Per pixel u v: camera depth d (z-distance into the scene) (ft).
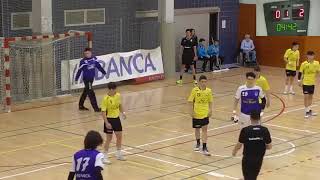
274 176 41.65
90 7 79.66
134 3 85.20
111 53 80.94
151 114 62.80
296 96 74.08
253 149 35.12
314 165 44.65
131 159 45.85
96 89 77.51
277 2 97.96
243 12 101.04
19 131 54.95
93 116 61.87
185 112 64.03
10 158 45.88
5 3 72.02
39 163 44.57
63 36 70.49
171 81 84.74
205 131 47.19
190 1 93.66
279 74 92.02
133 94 74.18
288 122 59.62
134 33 85.81
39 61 69.62
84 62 63.05
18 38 65.21
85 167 27.66
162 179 40.65
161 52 86.28
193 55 82.53
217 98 71.92
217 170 43.09
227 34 100.37
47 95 70.90
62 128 56.29
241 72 93.66
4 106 64.28
